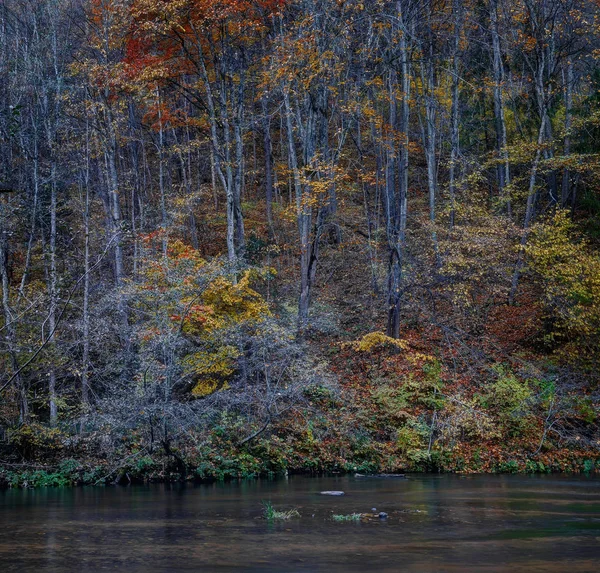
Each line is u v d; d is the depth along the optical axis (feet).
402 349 87.40
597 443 75.56
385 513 41.63
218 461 65.98
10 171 91.86
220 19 88.33
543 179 110.93
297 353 75.97
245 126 96.84
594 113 97.35
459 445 75.25
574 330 87.10
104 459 65.16
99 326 71.92
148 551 30.83
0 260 77.51
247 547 31.58
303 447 71.67
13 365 67.46
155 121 114.32
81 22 110.22
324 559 28.60
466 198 106.42
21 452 66.03
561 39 109.81
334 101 93.81
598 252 90.33
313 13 87.20
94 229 94.84
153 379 63.98
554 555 29.22
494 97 113.70
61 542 33.37
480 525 37.65
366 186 119.24
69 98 94.07
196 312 69.46
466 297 90.48
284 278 105.91
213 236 119.24
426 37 113.09
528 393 77.56
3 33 103.81
